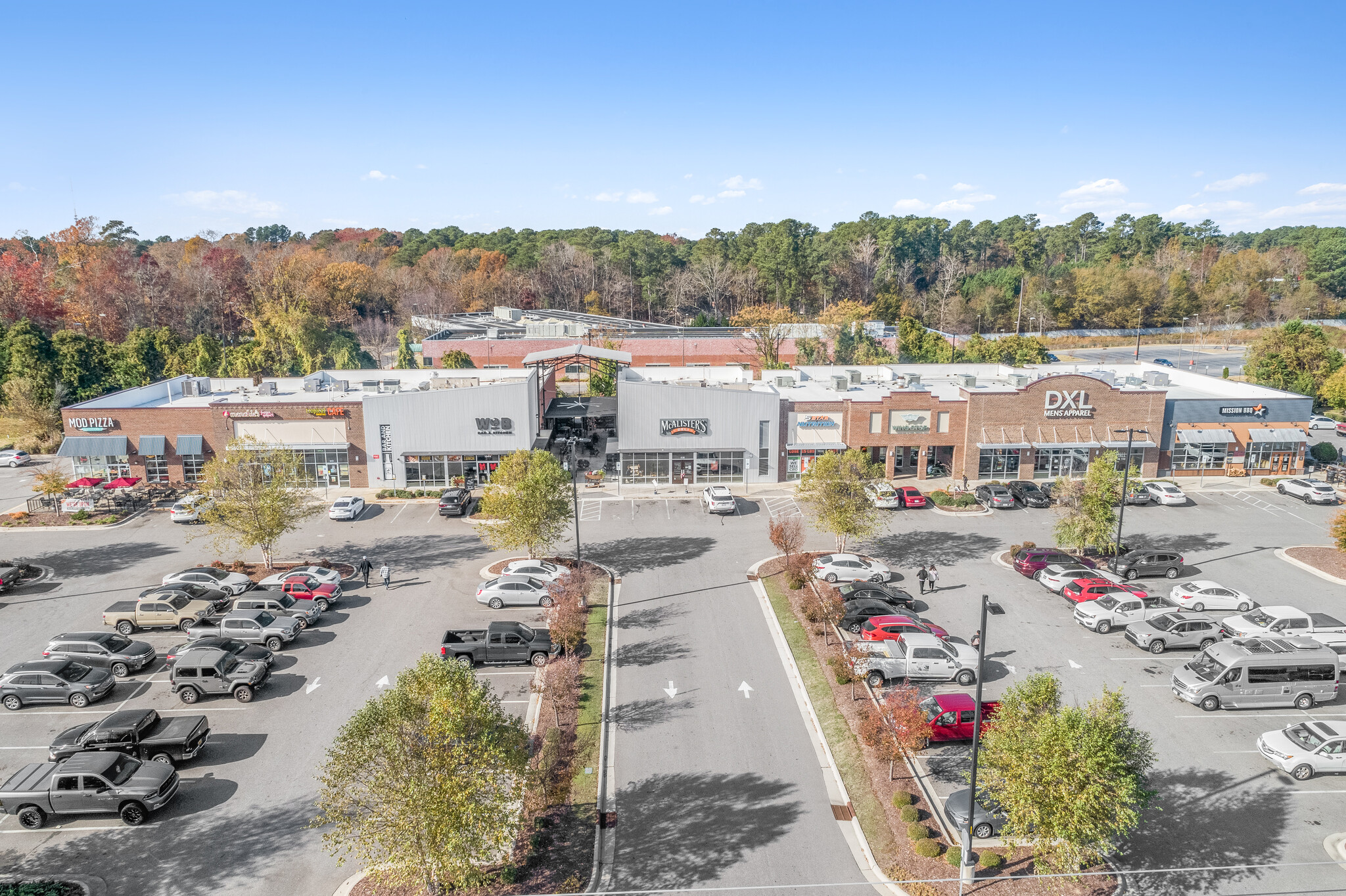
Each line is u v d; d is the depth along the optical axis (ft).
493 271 578.66
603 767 96.22
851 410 218.79
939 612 138.92
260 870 80.02
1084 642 128.26
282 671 120.16
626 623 135.64
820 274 540.93
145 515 196.75
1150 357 455.63
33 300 405.59
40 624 136.87
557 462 158.71
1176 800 89.56
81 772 86.33
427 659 78.43
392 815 69.46
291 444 213.66
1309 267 577.43
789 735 102.94
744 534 179.83
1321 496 199.41
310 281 505.66
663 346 357.61
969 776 94.02
